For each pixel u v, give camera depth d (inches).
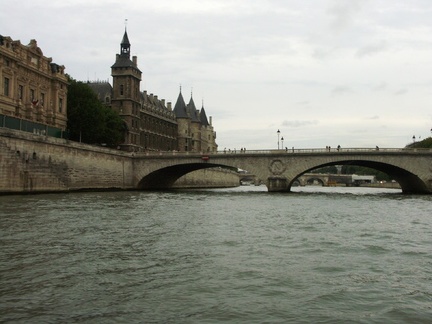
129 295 561.9
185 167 4485.7
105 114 4512.8
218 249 863.1
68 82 4003.4
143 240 947.3
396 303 548.4
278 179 3949.3
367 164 4188.0
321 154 3895.2
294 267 722.8
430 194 3831.2
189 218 1413.6
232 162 4037.9
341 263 759.1
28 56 3398.1
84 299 542.6
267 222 1355.8
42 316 483.8
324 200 2709.2
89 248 843.4
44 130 3024.1
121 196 2704.2
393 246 936.3
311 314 506.9
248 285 612.7
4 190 2425.0
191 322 476.4
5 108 3090.6
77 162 3238.2
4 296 547.5
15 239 912.3
